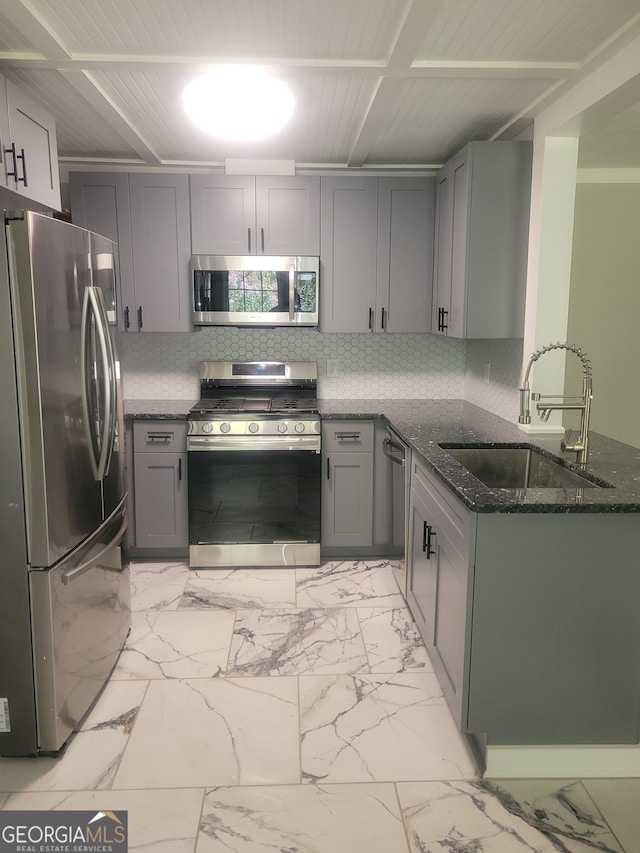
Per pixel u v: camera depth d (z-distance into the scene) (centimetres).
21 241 186
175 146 340
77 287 219
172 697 247
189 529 373
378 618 313
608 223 414
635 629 202
